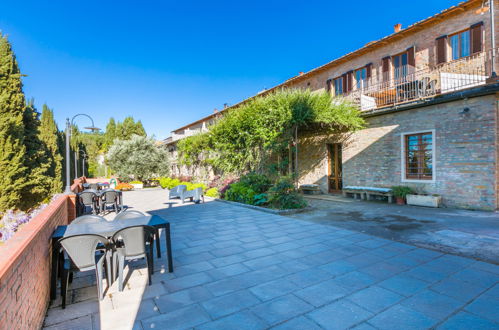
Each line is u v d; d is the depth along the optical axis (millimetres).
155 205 12094
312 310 3000
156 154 26422
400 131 10375
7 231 5535
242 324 2760
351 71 15539
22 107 8961
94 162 38906
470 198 8539
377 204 10094
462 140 8695
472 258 4488
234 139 13562
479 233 5918
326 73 17031
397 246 5199
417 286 3521
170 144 31219
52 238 3490
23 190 8617
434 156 9367
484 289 3414
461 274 3869
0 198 7723
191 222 7801
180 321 2836
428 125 9539
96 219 4605
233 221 7836
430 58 12117
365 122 11555
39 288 2773
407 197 9742
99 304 3221
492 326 2658
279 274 3988
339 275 3906
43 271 2990
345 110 10836
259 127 11539
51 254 3566
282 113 10711
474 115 8422
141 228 3674
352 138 12156
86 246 3234
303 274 3967
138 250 3705
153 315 2961
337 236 5984
